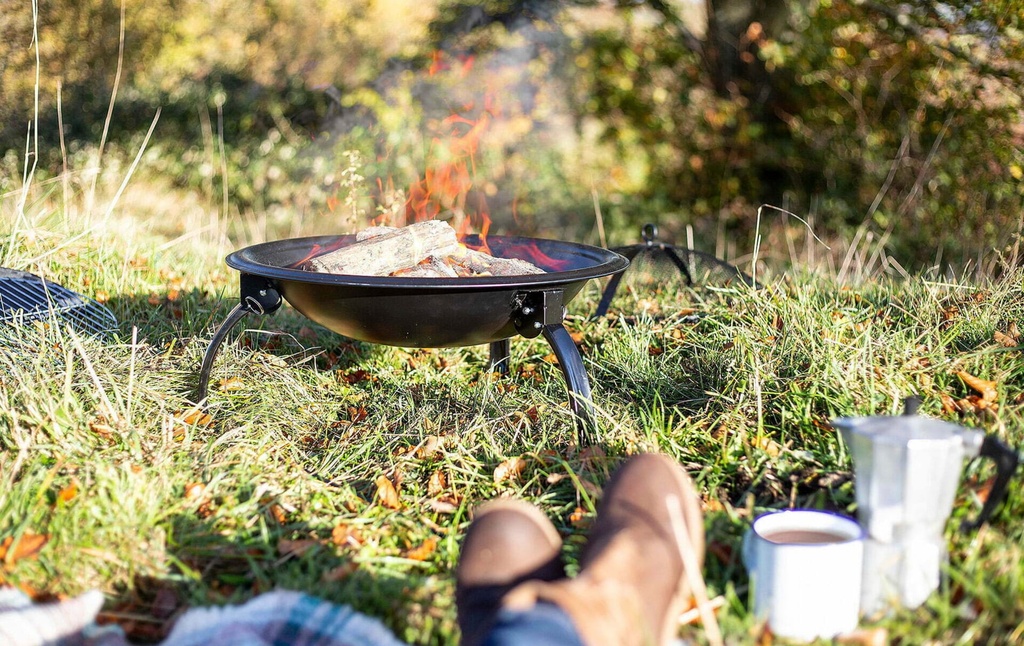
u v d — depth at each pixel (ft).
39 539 5.66
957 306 9.77
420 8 24.66
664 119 23.34
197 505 6.28
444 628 5.02
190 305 11.30
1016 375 7.79
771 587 4.82
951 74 18.84
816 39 20.20
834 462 6.59
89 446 6.90
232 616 5.10
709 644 4.76
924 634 4.73
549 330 7.29
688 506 4.96
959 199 18.71
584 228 23.80
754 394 7.70
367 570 5.71
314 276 6.79
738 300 9.95
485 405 8.13
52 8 23.45
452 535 6.04
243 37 25.09
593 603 3.91
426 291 6.75
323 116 23.48
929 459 4.63
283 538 6.15
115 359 8.54
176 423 7.67
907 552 4.84
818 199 21.43
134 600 5.41
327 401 8.59
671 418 7.41
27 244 11.76
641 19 23.41
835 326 8.75
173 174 22.65
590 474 6.83
